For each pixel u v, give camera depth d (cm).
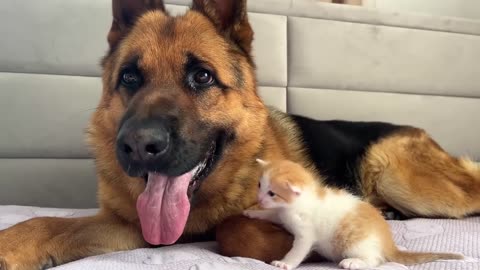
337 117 93
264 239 42
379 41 96
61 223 46
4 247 40
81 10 82
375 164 68
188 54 48
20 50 79
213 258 39
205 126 47
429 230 54
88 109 79
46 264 42
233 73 51
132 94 48
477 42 104
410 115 99
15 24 79
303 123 70
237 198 50
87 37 83
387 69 97
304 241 40
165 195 43
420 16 99
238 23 53
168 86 46
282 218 42
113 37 54
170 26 50
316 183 45
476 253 44
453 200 64
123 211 48
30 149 80
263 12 90
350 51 94
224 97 49
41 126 80
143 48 48
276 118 69
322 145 68
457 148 102
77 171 83
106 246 46
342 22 94
